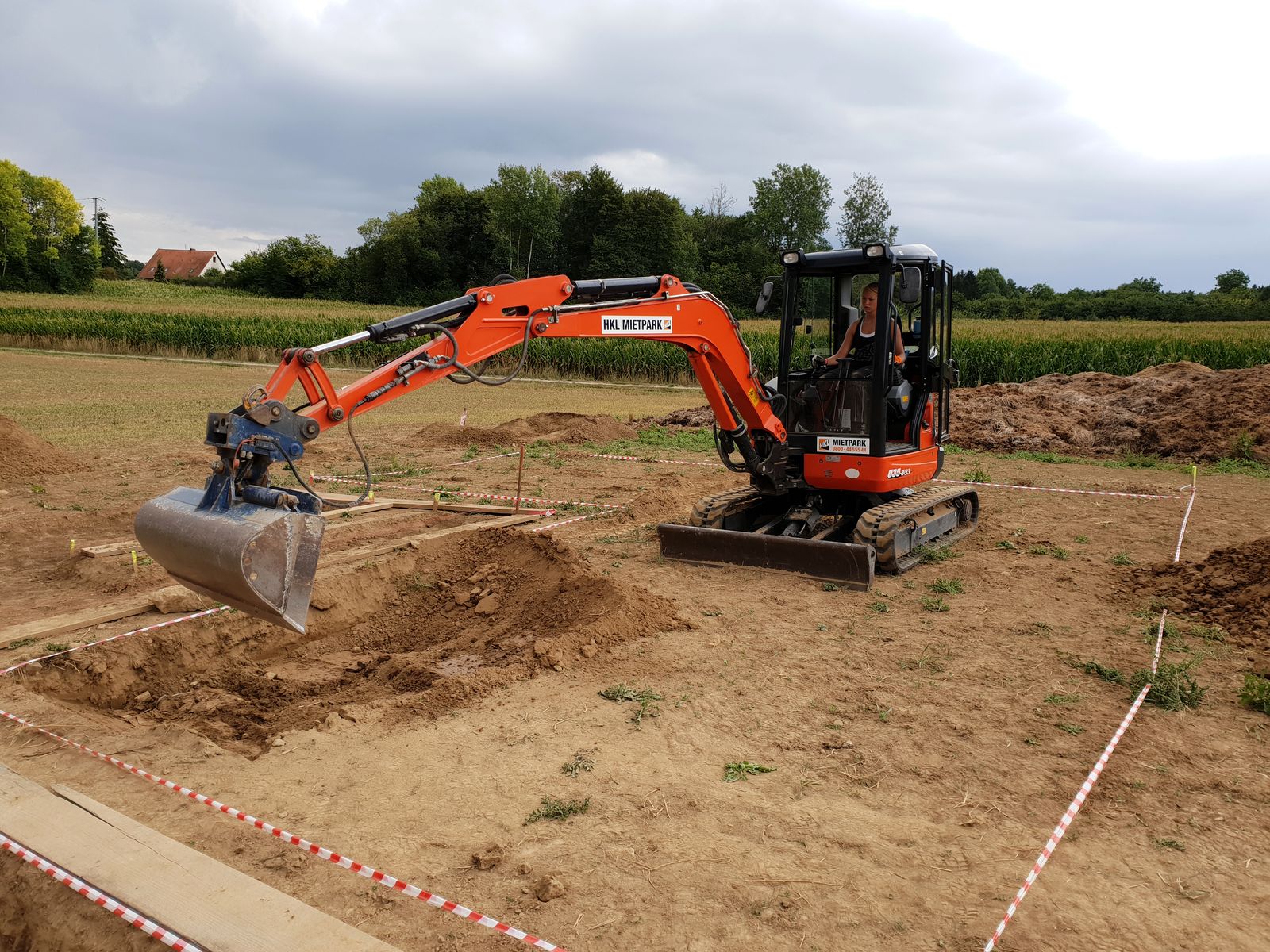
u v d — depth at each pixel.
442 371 5.62
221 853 3.70
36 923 3.39
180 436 16.78
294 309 74.25
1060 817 4.09
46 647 6.12
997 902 3.45
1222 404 16.48
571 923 3.29
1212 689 5.57
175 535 4.70
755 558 8.18
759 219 87.44
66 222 95.94
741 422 8.09
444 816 4.06
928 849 3.82
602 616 6.55
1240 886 3.58
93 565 8.09
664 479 12.88
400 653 6.68
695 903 3.42
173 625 6.38
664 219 80.62
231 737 5.19
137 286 104.44
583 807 4.11
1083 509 11.32
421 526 9.89
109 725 5.06
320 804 4.18
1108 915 3.38
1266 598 6.72
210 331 39.84
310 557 4.71
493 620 7.10
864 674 5.80
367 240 102.81
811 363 9.03
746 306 80.19
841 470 8.40
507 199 90.81
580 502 11.38
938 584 7.74
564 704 5.32
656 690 5.52
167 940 3.05
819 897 3.46
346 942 3.02
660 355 31.81
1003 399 18.64
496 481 12.92
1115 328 49.34
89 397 23.55
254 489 4.80
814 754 4.70
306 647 6.84
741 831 3.94
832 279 8.85
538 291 6.15
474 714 5.20
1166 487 12.91
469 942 3.17
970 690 5.54
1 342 41.75
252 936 3.05
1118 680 5.68
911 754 4.70
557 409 23.94
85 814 3.84
